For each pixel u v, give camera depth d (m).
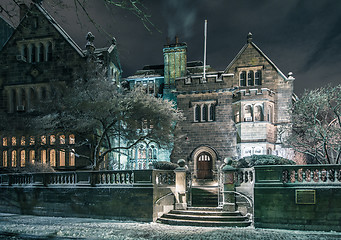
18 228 13.83
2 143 30.48
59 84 27.86
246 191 15.36
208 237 11.77
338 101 21.94
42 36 30.86
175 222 15.11
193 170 29.09
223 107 29.55
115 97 23.75
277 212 13.91
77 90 24.36
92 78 25.34
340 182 13.27
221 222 14.48
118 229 13.66
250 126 28.66
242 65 32.22
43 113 27.20
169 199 17.03
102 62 30.53
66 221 16.25
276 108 30.64
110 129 24.86
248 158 18.45
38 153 29.25
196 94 30.31
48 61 30.50
